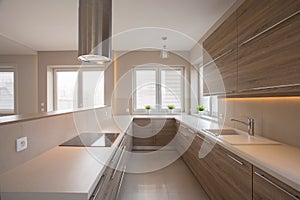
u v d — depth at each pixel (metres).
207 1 2.75
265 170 1.36
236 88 2.26
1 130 1.24
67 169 1.30
